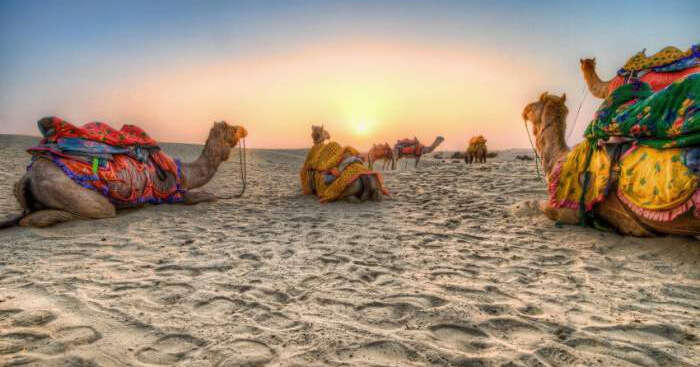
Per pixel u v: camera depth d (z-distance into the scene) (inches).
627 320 116.9
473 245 205.9
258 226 255.4
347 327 112.5
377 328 112.3
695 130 165.3
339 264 173.9
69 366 90.4
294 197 389.7
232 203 349.1
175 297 133.7
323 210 314.5
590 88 258.2
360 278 155.0
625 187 197.2
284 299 134.2
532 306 127.6
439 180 487.2
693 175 165.5
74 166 245.9
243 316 119.7
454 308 125.1
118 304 126.5
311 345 102.0
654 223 187.5
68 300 127.6
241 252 192.7
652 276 156.6
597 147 215.6
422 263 175.2
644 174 187.5
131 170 279.0
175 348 100.5
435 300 132.6
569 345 102.8
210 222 266.8
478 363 94.0
